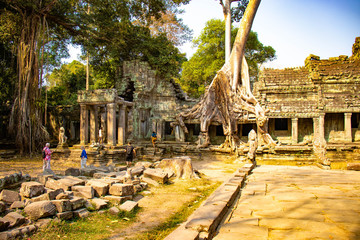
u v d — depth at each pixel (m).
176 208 8.63
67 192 7.99
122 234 6.36
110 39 27.39
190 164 13.88
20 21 24.17
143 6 28.00
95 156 19.84
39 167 17.45
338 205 6.90
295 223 5.63
